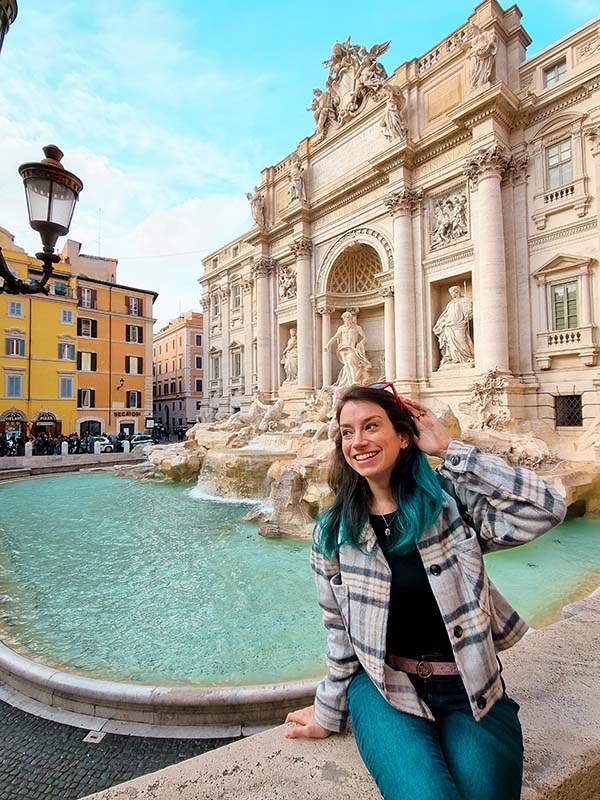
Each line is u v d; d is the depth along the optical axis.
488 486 2.01
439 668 2.01
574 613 4.14
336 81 29.53
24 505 17.02
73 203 6.51
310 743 2.38
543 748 2.32
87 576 9.44
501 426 18.97
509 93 20.03
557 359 19.80
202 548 11.30
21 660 5.82
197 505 16.67
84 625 7.18
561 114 19.77
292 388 31.70
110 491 20.06
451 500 2.07
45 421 41.91
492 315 20.14
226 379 40.56
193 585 8.87
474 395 20.02
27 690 5.51
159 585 8.89
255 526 13.37
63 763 4.35
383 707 1.97
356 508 2.14
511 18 21.72
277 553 10.82
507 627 2.23
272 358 34.03
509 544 2.01
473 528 2.09
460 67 22.95
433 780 1.62
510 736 1.85
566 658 3.17
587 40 19.30
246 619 7.35
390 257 25.72
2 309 39.81
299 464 14.09
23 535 12.72
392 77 26.14
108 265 52.12
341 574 2.16
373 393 2.15
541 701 2.70
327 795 2.02
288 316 32.97
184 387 65.31
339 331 27.44
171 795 2.06
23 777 4.19
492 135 20.31
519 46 21.67
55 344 42.72
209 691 4.91
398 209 24.25
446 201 23.33
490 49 20.81
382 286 26.05
